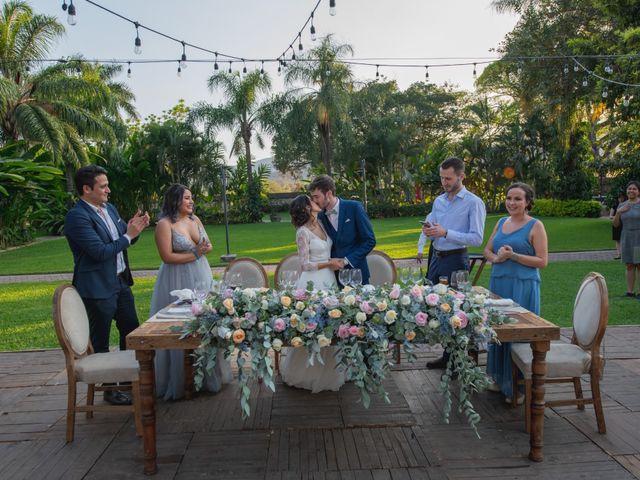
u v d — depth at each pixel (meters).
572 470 2.57
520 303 3.34
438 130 37.59
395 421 3.16
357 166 27.36
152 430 2.62
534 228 3.33
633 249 5.96
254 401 3.51
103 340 3.42
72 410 2.96
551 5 17.64
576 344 3.17
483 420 3.15
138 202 25.72
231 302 2.48
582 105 17.77
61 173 15.31
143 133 26.00
